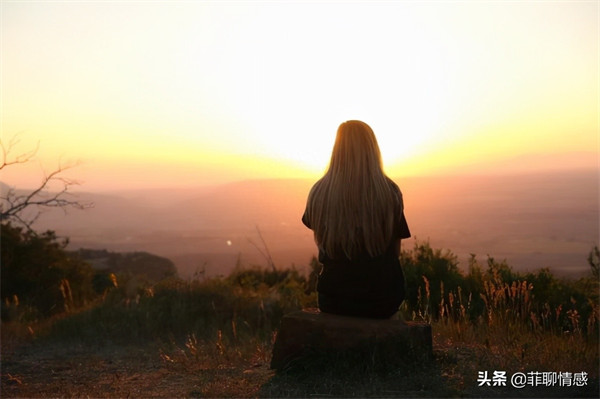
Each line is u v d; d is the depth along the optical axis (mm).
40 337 8414
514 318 6586
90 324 8562
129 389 5039
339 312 4715
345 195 4496
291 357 4609
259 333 8156
